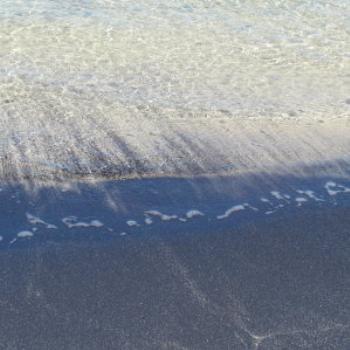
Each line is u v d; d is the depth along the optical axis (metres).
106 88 6.58
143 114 6.06
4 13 8.34
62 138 5.49
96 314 3.59
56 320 3.53
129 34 7.99
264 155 5.42
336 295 3.84
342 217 4.64
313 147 5.58
